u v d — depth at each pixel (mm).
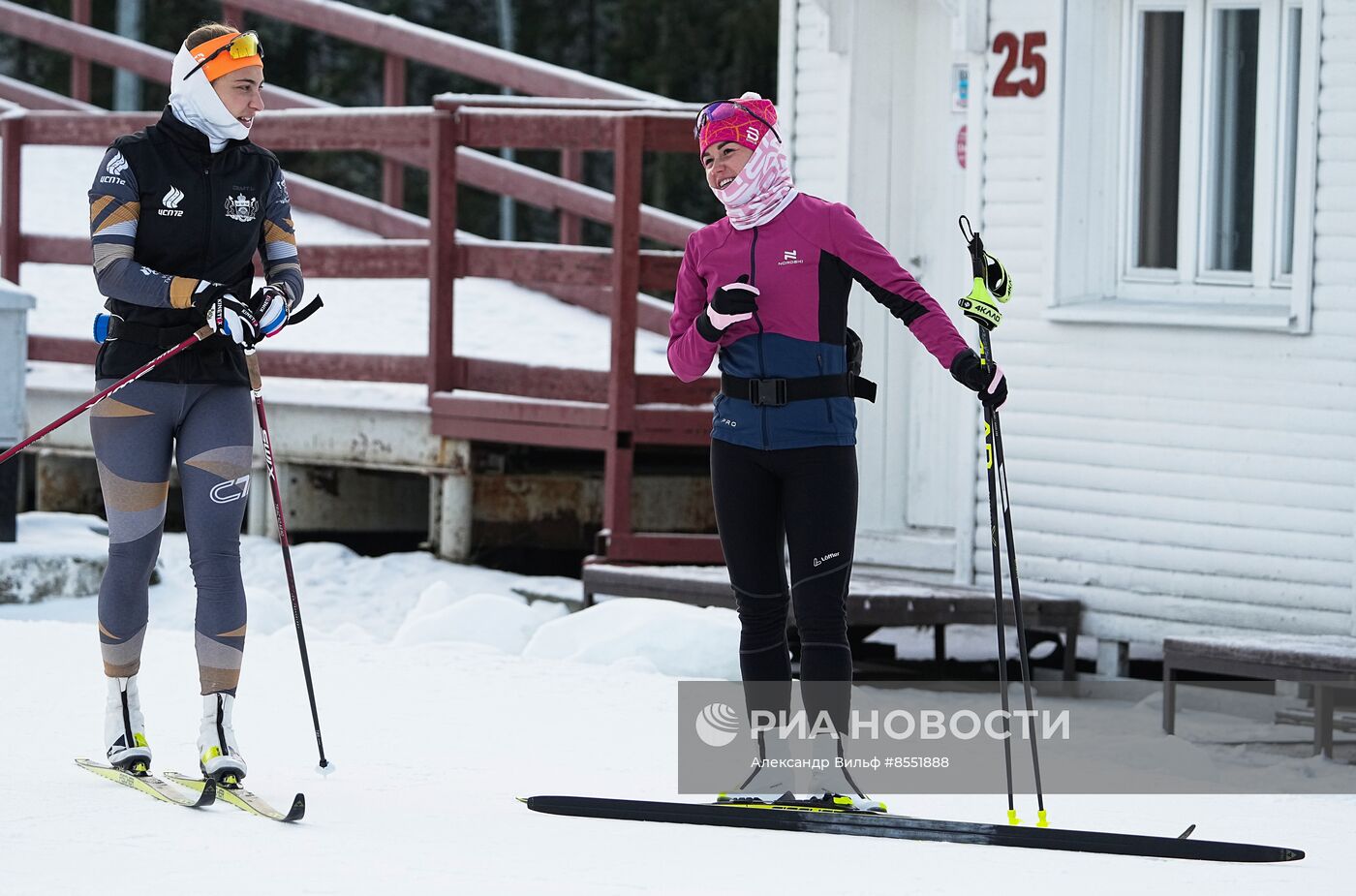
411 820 13008
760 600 14047
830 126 27000
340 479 32531
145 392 13820
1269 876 11898
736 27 68125
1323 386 22641
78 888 10625
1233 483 23312
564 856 11914
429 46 40719
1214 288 24172
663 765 15781
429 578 29219
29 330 34594
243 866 11258
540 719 17578
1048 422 24688
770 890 11078
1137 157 24734
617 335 28281
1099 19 24609
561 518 31312
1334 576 22656
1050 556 24781
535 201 39625
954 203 26594
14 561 25891
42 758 14961
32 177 44406
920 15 26688
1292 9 23219
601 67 72250
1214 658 20781
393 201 43000
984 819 14625
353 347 34719
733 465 14008
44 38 47250
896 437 27125
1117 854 12570
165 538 31438
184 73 13875
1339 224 22406
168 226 13836
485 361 30359
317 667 19766
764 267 13797
